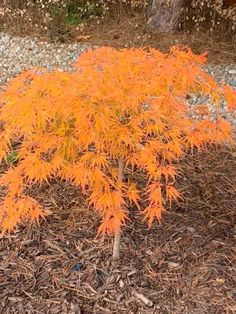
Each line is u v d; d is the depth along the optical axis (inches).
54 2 217.8
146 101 83.1
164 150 88.6
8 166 123.3
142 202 113.6
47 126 88.7
